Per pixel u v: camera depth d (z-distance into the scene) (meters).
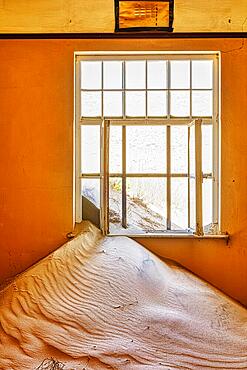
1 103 4.22
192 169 4.23
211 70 4.37
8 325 2.43
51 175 4.22
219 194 4.23
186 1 4.18
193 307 3.23
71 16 4.22
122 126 4.46
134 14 4.18
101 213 4.23
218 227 4.25
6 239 4.21
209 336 2.72
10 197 4.21
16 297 2.79
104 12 4.20
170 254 4.19
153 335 2.58
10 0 4.18
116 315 2.77
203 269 4.16
